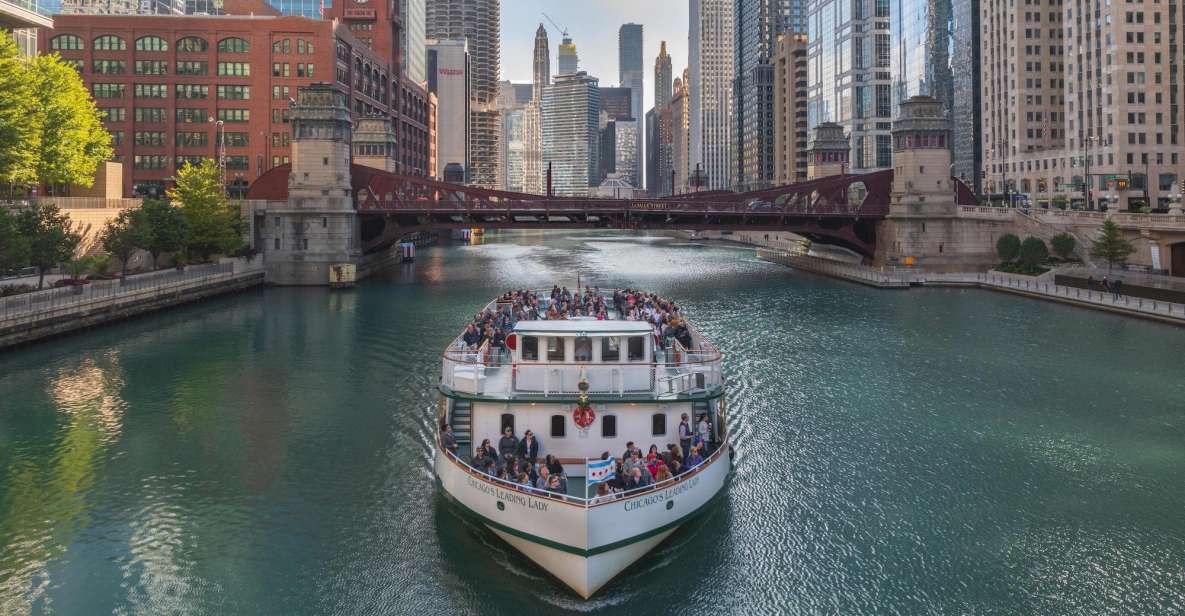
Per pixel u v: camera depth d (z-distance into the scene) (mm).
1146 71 127500
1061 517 25578
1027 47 157875
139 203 79938
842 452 31641
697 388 25125
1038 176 151875
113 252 67688
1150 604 20578
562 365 24422
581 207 97250
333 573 22016
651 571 21984
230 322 62906
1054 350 51281
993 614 20125
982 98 172875
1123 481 28578
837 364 47469
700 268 117125
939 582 21578
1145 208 117688
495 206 99562
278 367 46531
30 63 76250
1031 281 84812
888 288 86312
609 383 24469
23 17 105312
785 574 21938
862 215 99875
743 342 54625
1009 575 21969
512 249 173250
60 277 65250
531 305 43031
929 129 96250
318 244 90750
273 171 96188
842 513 25859
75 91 80688
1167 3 127875
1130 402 38719
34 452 31594
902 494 27391
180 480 28750
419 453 31547
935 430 34469
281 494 27469
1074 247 90750
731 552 23109
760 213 97938
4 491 27734
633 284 92938
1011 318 64812
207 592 21141
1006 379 43469
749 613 20047
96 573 22109
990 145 169750
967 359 48719
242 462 30562
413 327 60844
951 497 27172
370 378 43812
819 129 145750
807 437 33531
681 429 24625
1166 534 24375
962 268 96750
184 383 42562
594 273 108188
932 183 97438
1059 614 20125
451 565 22312
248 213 89000
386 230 98562
